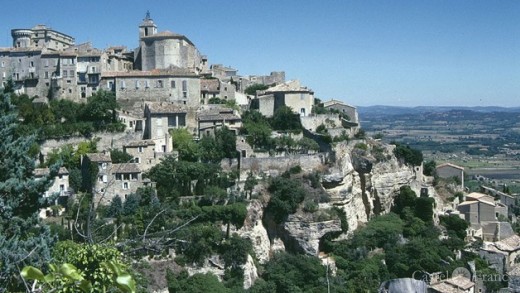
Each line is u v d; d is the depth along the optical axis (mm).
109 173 130500
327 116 170375
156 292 110062
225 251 122625
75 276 20969
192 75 172250
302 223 136125
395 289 54938
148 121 154625
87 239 39469
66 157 140500
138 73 171250
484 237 164250
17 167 54406
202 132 154750
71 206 124438
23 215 54375
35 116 148875
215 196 132125
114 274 21500
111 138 150875
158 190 133125
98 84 170875
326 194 141750
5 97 55938
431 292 110125
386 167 160375
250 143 151000
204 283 114250
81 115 155375
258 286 121125
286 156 145875
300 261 128250
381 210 158875
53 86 171000
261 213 136375
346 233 143250
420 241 140250
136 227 119375
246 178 142625
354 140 160375
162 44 185750
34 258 44438
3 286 39375
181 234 117250
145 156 141750
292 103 171125
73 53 173000
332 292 120062
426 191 168500
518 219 191250
